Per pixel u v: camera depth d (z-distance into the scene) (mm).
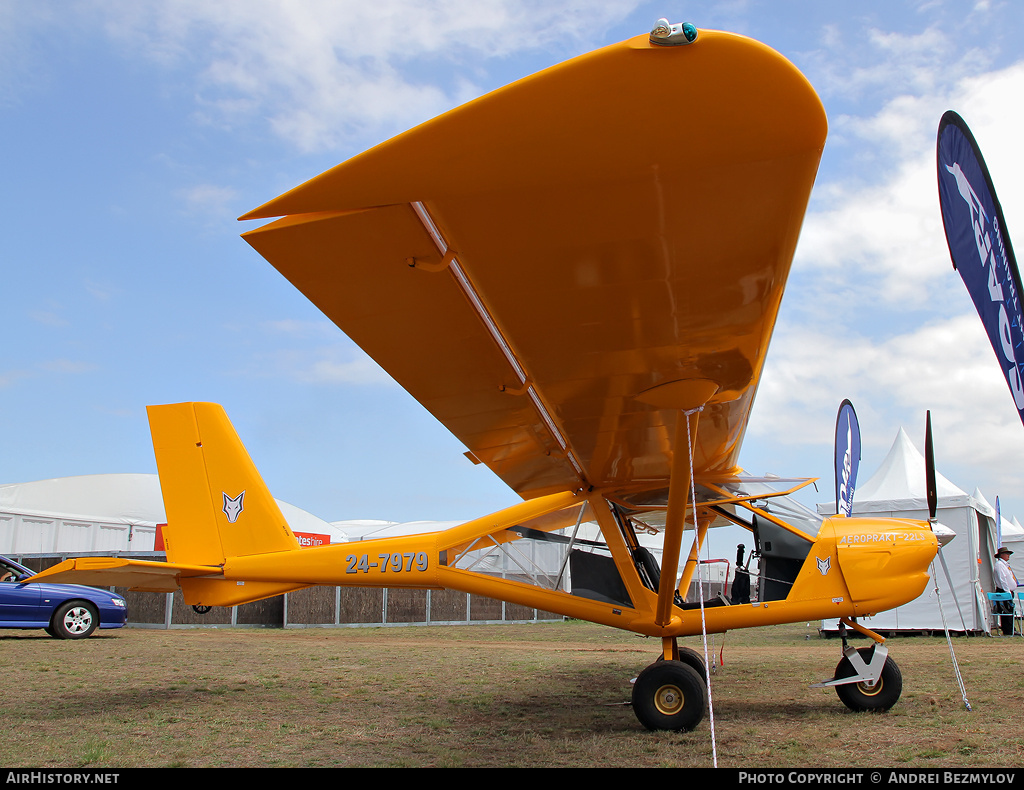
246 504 6164
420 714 5086
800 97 1717
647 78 1657
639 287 2578
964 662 7688
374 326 2924
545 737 4324
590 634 13906
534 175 1937
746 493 5523
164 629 14750
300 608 15688
